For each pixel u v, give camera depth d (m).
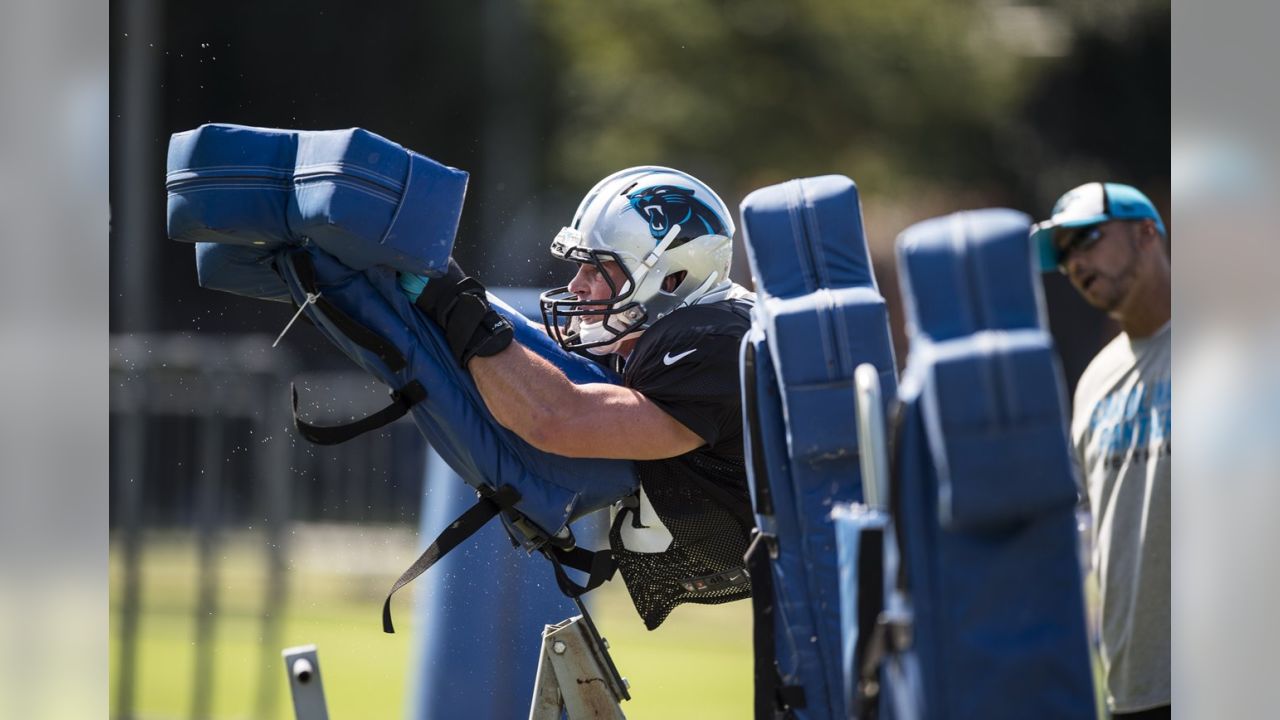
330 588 30.30
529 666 15.49
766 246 10.02
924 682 7.96
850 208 10.05
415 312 11.47
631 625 33.19
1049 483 7.77
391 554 30.33
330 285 11.31
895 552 7.99
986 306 7.93
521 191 67.19
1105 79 70.94
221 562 27.05
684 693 25.50
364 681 25.92
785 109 67.94
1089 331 45.47
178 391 26.59
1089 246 12.84
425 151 66.88
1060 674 7.93
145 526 26.80
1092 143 70.56
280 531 26.38
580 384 12.06
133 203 43.09
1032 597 7.95
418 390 11.46
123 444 26.45
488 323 11.48
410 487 30.34
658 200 12.42
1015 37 70.00
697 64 67.88
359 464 30.42
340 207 10.58
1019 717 7.93
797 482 9.68
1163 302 12.79
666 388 11.64
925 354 7.88
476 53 67.00
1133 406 12.77
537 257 51.12
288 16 62.16
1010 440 7.75
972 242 7.99
